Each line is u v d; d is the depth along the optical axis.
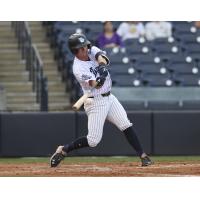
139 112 41.41
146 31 57.91
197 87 49.66
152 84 51.41
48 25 56.97
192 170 30.53
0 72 52.66
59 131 41.09
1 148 40.94
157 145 41.50
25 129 41.00
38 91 48.59
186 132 41.66
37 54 48.53
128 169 31.33
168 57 55.03
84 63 29.17
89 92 28.95
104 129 41.22
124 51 54.47
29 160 39.28
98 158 40.28
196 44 57.53
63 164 34.88
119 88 49.09
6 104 49.50
